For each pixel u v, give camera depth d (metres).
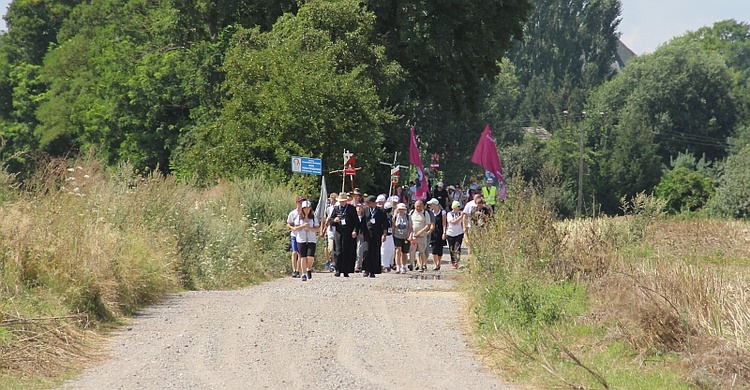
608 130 198.50
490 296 28.25
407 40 86.75
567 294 28.89
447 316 30.25
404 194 75.94
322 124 71.12
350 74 74.06
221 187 58.09
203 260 41.22
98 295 27.72
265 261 48.41
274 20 90.00
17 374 19.95
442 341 25.62
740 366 21.19
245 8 92.69
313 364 21.94
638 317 24.36
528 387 20.45
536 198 35.25
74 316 24.89
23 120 140.50
